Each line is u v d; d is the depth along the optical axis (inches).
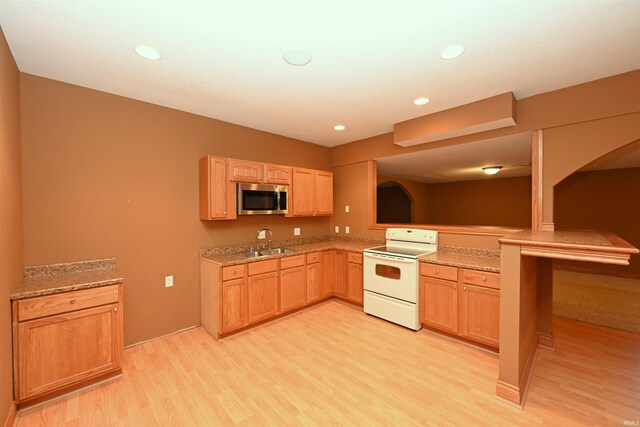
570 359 99.4
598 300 160.7
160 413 73.9
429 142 140.3
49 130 92.4
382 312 134.1
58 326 77.9
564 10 61.7
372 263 138.7
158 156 116.2
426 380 87.8
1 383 64.0
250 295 122.7
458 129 117.3
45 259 91.7
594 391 82.0
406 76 92.0
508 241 78.0
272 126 145.9
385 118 132.7
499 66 85.8
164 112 117.8
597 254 65.9
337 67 86.5
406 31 69.0
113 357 87.0
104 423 70.6
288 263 137.6
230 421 71.2
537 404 76.8
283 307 135.3
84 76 91.6
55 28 67.4
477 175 273.7
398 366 95.5
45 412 73.9
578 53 78.8
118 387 84.3
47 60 81.9
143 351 105.7
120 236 106.9
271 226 157.2
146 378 88.8
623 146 91.8
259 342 112.8
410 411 74.5
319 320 135.0
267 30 68.5
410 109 121.0
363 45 74.9
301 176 155.0
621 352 104.1
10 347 70.5
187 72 89.4
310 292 148.3
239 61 82.8
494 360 99.3
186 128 124.3
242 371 92.7
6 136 71.7
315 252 151.3
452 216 333.7
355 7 60.5
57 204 93.9
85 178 99.4
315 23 65.9
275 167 141.6
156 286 116.0
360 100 111.3
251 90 102.4
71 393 81.2
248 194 130.9
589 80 94.9
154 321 115.4
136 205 110.7
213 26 66.9
